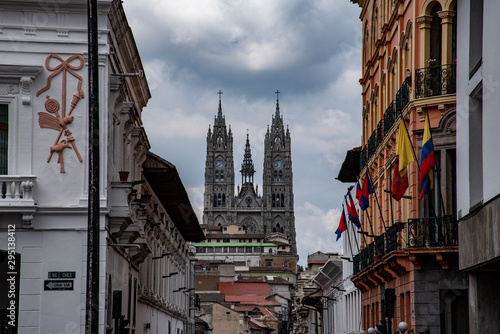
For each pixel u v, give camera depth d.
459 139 23.89
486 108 20.78
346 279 56.16
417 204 30.77
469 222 22.55
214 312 131.12
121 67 33.47
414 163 30.92
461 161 23.64
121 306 32.38
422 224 30.09
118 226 28.73
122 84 29.59
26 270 26.98
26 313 26.84
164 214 52.44
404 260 31.53
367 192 35.59
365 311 45.41
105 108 27.67
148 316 46.84
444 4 30.25
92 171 20.61
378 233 39.91
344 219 44.81
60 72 27.69
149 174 42.91
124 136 33.50
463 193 23.39
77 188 27.38
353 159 48.22
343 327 57.44
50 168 27.34
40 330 26.81
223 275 182.00
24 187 26.81
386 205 36.91
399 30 34.19
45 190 27.25
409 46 32.81
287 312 169.25
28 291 26.94
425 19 30.97
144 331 45.00
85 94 27.70
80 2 27.59
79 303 27.00
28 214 26.81
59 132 27.47
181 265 67.44
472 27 22.62
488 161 20.66
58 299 26.97
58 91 27.59
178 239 63.25
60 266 27.06
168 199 49.53
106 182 27.61
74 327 26.89
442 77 30.25
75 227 27.20
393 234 32.66
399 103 33.31
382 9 39.53
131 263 38.03
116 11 29.05
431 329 29.92
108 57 28.00
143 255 39.06
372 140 40.78
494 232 20.11
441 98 30.05
